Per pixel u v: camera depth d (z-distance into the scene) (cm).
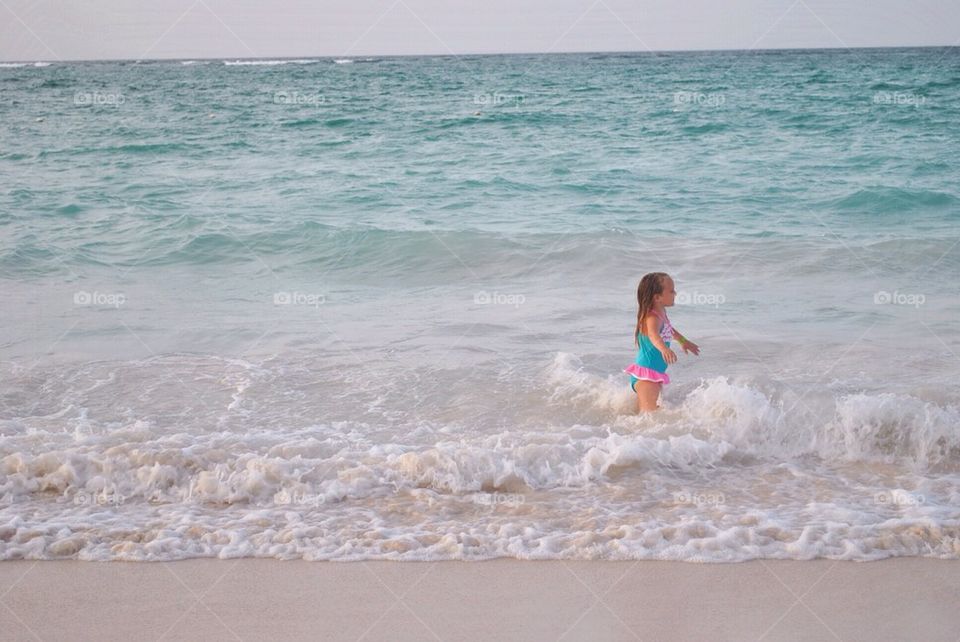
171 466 551
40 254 1231
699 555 456
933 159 1986
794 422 618
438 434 626
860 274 1117
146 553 459
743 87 3578
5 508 516
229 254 1242
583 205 1627
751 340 845
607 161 2070
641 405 671
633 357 801
